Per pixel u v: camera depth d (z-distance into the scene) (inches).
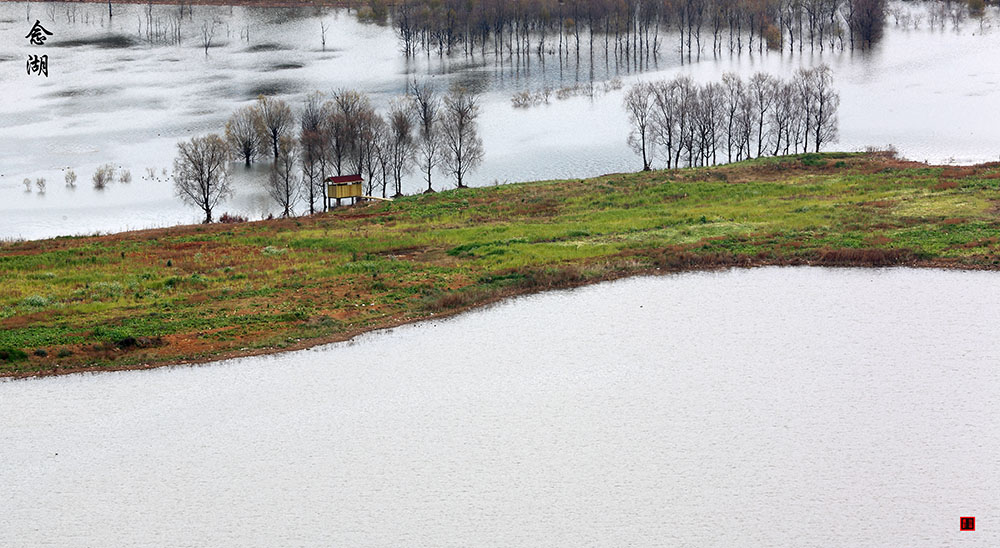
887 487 2495.1
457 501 2464.3
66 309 3742.6
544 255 4402.1
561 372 3191.4
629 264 4254.4
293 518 2397.9
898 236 4495.6
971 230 4500.5
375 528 2354.8
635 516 2390.5
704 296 3887.8
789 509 2409.0
